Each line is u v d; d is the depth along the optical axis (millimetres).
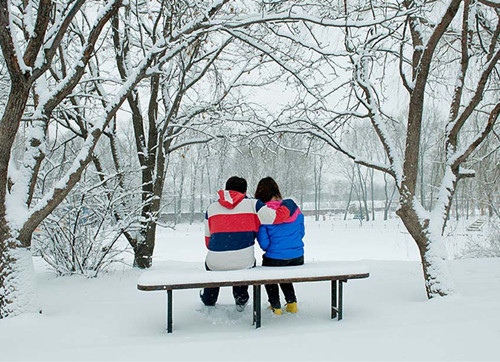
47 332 4359
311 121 7355
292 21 6141
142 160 9211
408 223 5848
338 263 5406
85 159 5242
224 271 4555
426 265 5695
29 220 4988
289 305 5246
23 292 4867
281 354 3494
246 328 4648
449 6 5438
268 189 5387
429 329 4012
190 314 5227
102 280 7426
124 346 3771
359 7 7145
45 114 5566
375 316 4844
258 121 8695
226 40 8328
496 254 13961
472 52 8086
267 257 5234
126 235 8859
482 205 19859
